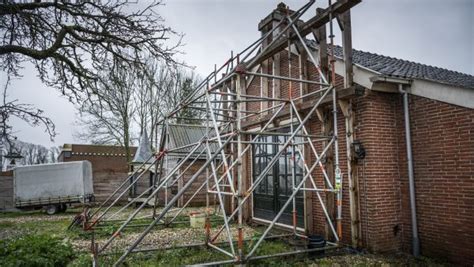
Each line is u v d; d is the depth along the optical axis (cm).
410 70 792
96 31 630
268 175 967
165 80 2203
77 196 1521
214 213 1162
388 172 643
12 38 584
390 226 632
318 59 759
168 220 1030
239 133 554
